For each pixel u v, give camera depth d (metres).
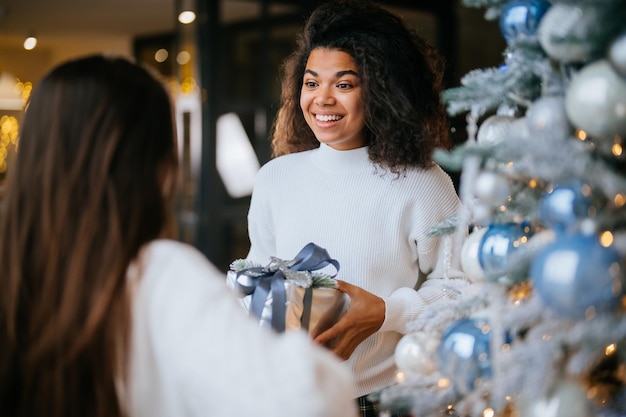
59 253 0.95
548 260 0.83
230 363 0.86
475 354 1.02
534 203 1.04
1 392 0.95
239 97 4.39
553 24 0.88
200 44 4.36
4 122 8.55
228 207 4.43
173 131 1.04
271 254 1.95
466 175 1.02
